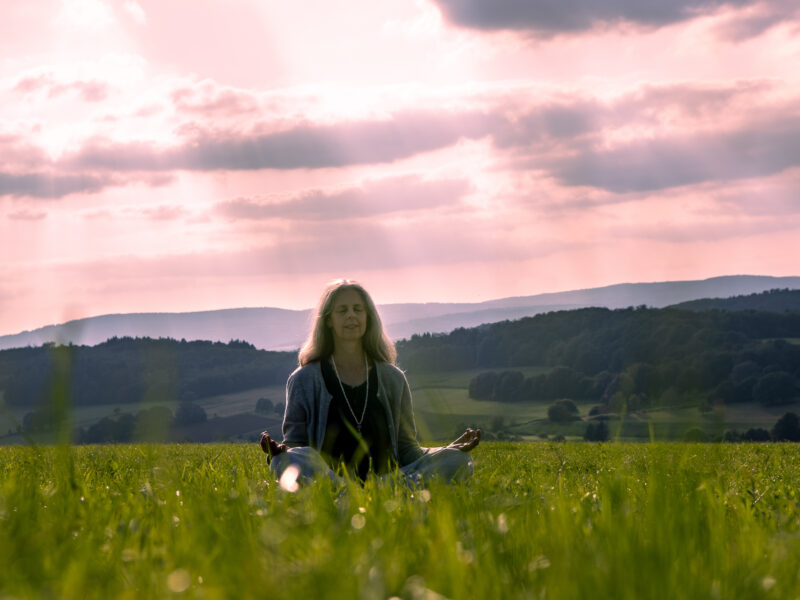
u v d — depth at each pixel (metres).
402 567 2.06
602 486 3.45
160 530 2.81
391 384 6.84
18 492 2.93
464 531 2.75
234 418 88.56
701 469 3.07
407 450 6.86
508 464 8.16
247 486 4.06
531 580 1.99
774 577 2.07
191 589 1.81
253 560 1.88
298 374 6.83
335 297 6.88
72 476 3.32
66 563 2.11
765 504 4.39
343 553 2.20
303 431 6.75
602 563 1.87
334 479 5.39
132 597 1.79
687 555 2.12
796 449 19.33
